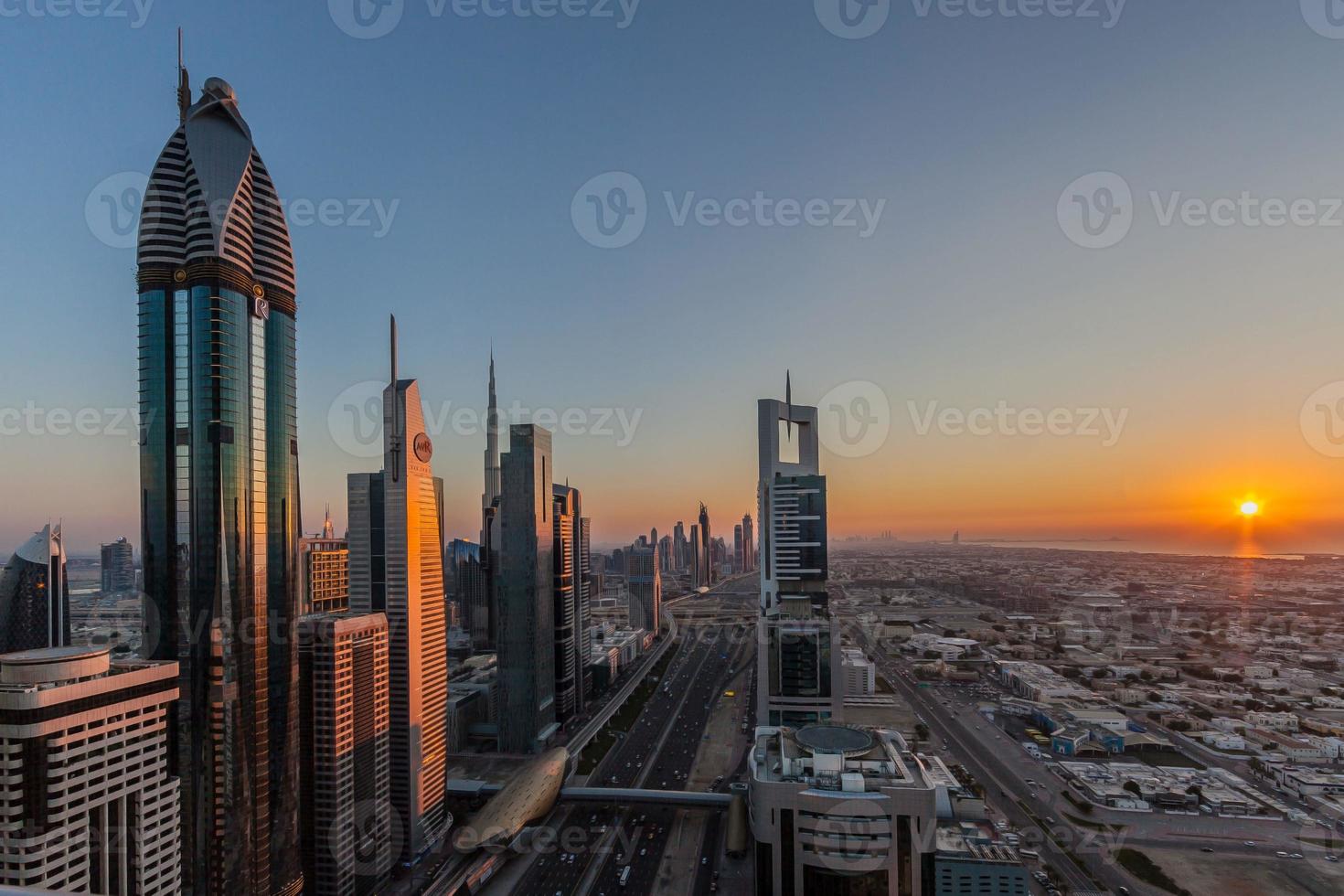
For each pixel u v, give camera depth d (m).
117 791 167.38
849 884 196.00
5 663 158.12
